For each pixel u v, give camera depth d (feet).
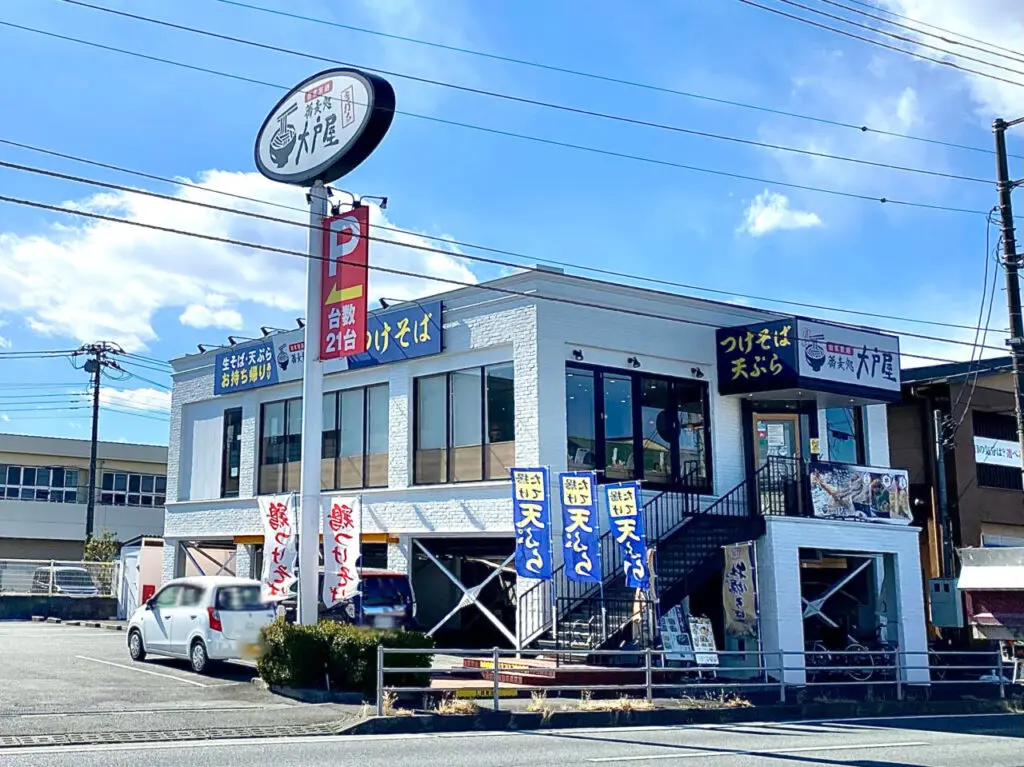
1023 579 37.35
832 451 82.48
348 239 57.88
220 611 58.65
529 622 65.62
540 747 39.86
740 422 77.20
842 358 74.38
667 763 36.01
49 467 180.34
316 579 56.59
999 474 99.30
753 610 66.23
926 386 94.48
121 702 47.39
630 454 71.87
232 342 94.84
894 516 77.30
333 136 58.54
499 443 70.95
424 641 52.24
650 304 74.13
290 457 88.48
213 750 36.55
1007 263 62.28
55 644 76.43
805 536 70.85
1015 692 68.03
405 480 76.33
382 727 43.86
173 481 100.01
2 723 40.14
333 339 57.72
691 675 62.13
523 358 68.80
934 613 86.69
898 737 47.11
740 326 76.28
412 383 77.92
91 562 130.82
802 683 64.13
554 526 66.44
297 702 49.49
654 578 60.90
